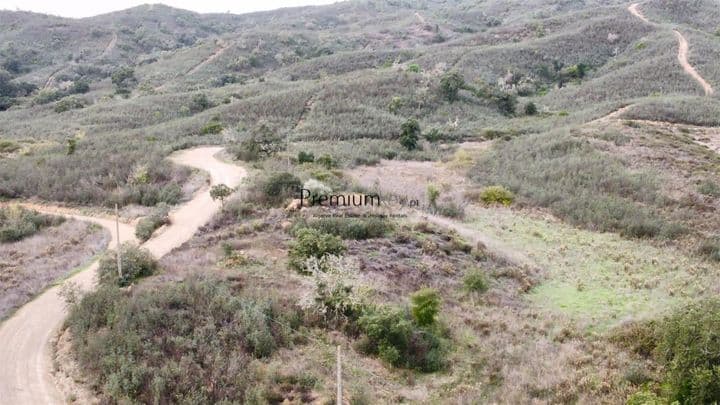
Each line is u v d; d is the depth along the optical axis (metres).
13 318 22.12
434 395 17.11
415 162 54.62
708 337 15.73
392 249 27.80
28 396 16.73
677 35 99.19
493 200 40.06
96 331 18.88
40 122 81.00
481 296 24.28
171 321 18.55
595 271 27.91
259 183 36.19
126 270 23.42
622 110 63.88
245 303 19.78
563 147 51.19
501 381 18.03
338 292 20.86
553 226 35.50
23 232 32.62
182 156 50.91
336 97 76.69
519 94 91.56
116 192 38.19
